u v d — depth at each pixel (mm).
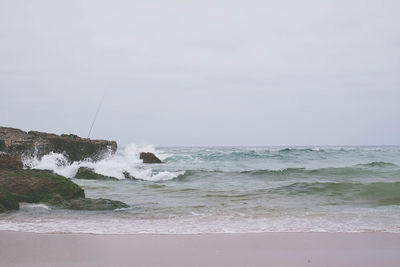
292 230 5898
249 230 5918
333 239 5230
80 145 19688
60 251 4594
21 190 9039
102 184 14078
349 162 28594
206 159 31828
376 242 5051
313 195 10266
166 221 6742
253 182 14680
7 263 4105
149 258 4309
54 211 7863
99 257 4344
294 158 32156
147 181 16000
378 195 9914
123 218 7082
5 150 16531
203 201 9547
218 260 4246
